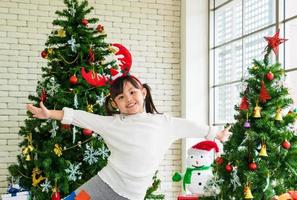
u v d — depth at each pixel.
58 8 5.63
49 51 4.17
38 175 4.04
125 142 2.41
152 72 5.96
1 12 5.42
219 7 5.88
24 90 5.46
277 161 3.56
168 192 5.87
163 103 5.98
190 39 5.93
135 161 2.39
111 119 2.49
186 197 4.48
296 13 4.59
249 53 5.24
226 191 3.75
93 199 2.41
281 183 3.63
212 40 5.98
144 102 2.66
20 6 5.49
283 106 3.65
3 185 5.32
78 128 4.00
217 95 5.89
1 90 5.38
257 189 3.62
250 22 5.26
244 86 3.75
